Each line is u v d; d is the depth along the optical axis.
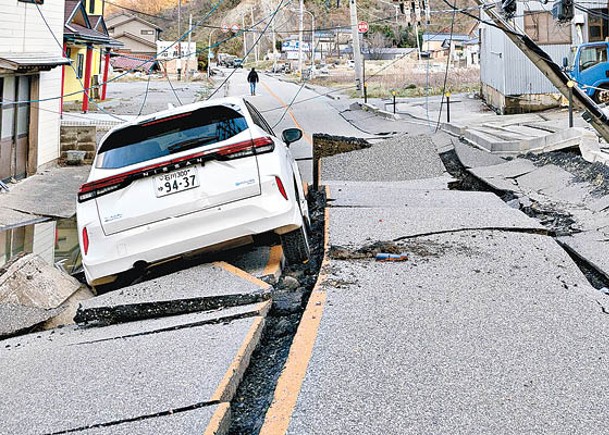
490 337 3.32
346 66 60.72
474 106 21.88
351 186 8.19
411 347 3.21
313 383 2.87
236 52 90.81
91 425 2.68
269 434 2.48
